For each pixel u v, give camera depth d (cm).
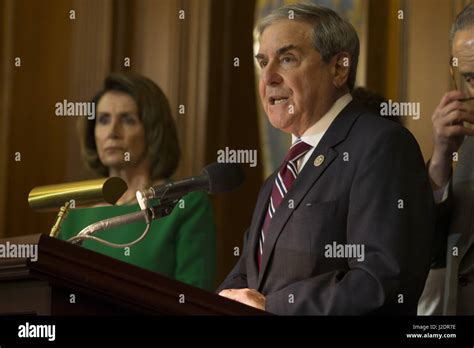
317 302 827
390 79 1561
